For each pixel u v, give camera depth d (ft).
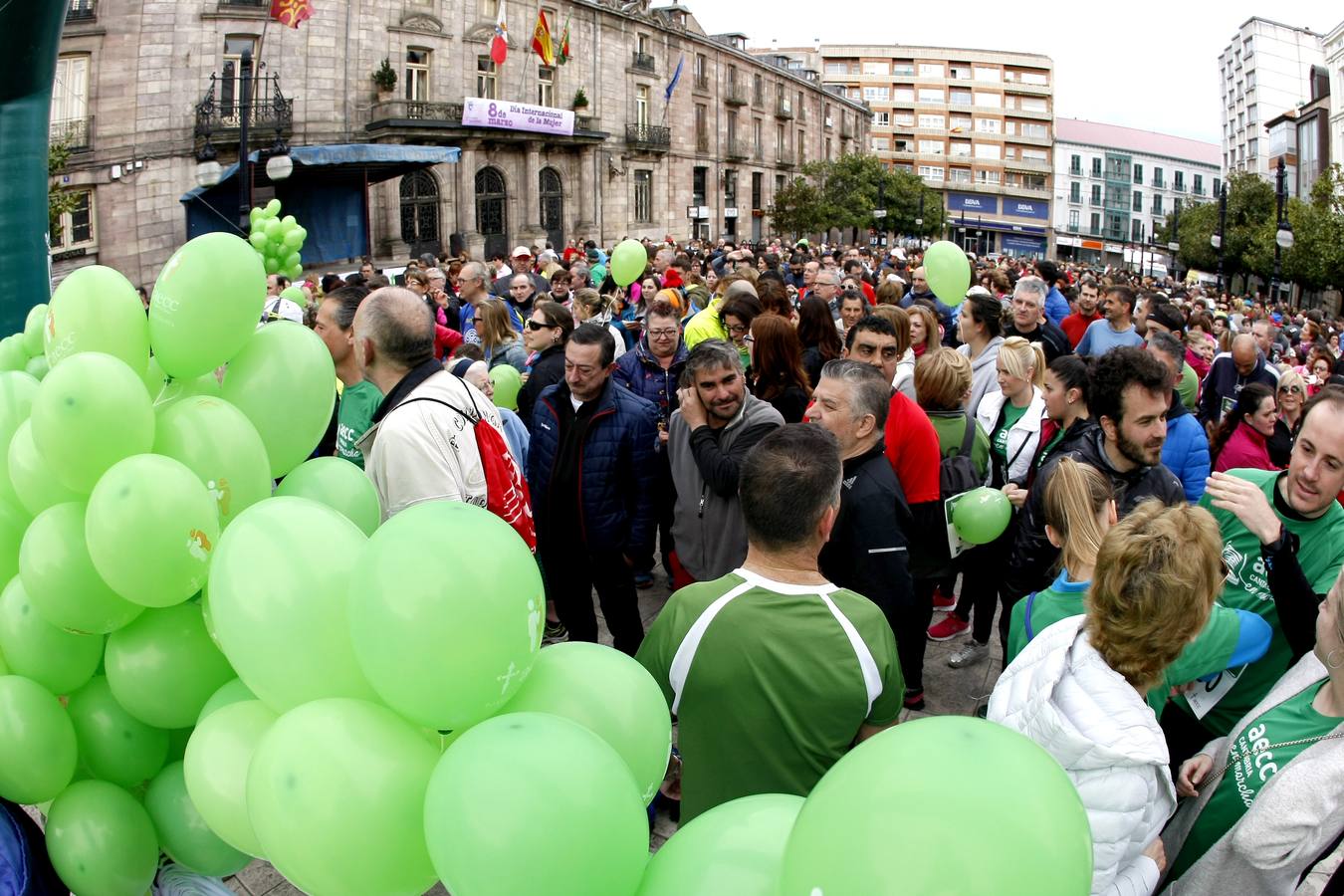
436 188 95.45
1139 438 10.04
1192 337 25.23
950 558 12.54
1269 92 264.93
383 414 9.64
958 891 2.71
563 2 108.17
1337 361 30.45
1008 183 282.15
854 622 6.37
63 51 67.56
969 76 278.26
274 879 10.15
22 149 12.73
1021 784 2.96
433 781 3.77
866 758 3.15
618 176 120.57
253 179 64.28
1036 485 10.96
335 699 4.36
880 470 9.62
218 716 5.17
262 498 5.94
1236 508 7.95
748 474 6.64
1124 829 5.58
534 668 4.70
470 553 3.94
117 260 70.79
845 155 170.71
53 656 6.06
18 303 12.85
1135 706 5.83
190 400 5.85
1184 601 5.84
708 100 143.43
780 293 20.85
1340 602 6.11
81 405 5.12
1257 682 8.13
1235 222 144.97
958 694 14.16
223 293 5.65
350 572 4.46
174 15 72.54
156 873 6.77
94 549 5.07
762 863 3.80
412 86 92.07
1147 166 300.20
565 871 3.43
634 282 31.40
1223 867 6.64
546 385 17.16
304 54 81.51
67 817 6.08
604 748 3.85
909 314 18.97
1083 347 23.79
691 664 6.47
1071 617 6.70
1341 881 6.68
